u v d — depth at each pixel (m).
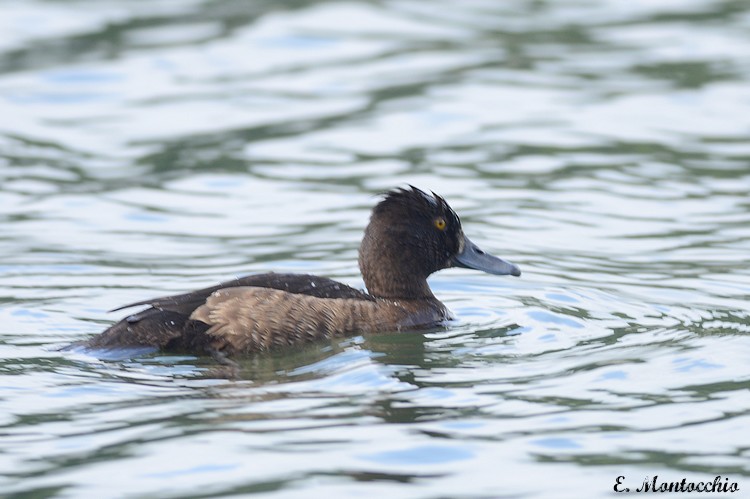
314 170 17.30
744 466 8.30
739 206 15.74
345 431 8.77
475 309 12.20
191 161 17.62
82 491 7.92
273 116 19.41
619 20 24.28
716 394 9.52
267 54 22.36
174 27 23.77
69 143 18.25
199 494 7.88
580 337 11.10
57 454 8.41
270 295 10.76
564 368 10.12
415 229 12.06
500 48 22.61
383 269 11.98
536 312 11.96
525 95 20.30
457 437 8.71
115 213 15.63
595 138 18.38
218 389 9.56
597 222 15.27
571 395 9.49
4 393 9.45
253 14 24.56
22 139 18.38
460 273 13.65
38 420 8.95
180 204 16.03
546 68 21.61
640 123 19.00
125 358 10.26
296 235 14.86
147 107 19.80
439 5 25.27
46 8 24.75
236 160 17.67
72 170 17.22
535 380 9.82
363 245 12.15
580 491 7.97
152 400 9.33
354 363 10.20
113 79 21.02
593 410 9.20
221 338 10.41
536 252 14.24
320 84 20.83
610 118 19.23
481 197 16.19
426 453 8.45
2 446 8.53
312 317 10.85
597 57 22.12
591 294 12.62
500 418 9.04
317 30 23.61
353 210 15.79
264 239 14.70
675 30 23.48
